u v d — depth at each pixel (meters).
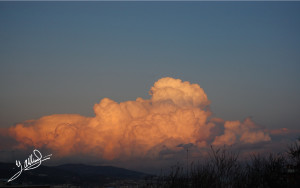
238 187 43.00
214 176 43.97
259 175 44.50
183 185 43.19
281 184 43.31
